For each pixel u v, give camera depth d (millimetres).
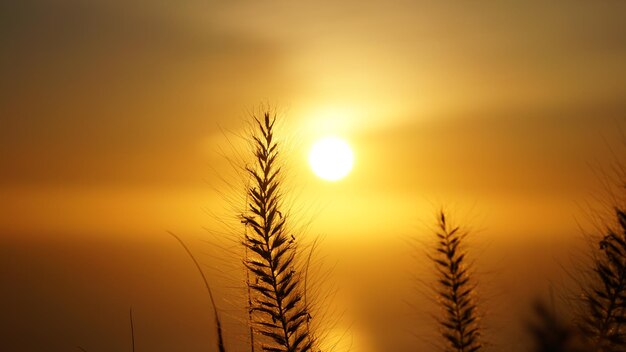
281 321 3328
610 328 2297
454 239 2895
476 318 2660
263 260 3467
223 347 2633
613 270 2516
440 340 2621
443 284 2801
